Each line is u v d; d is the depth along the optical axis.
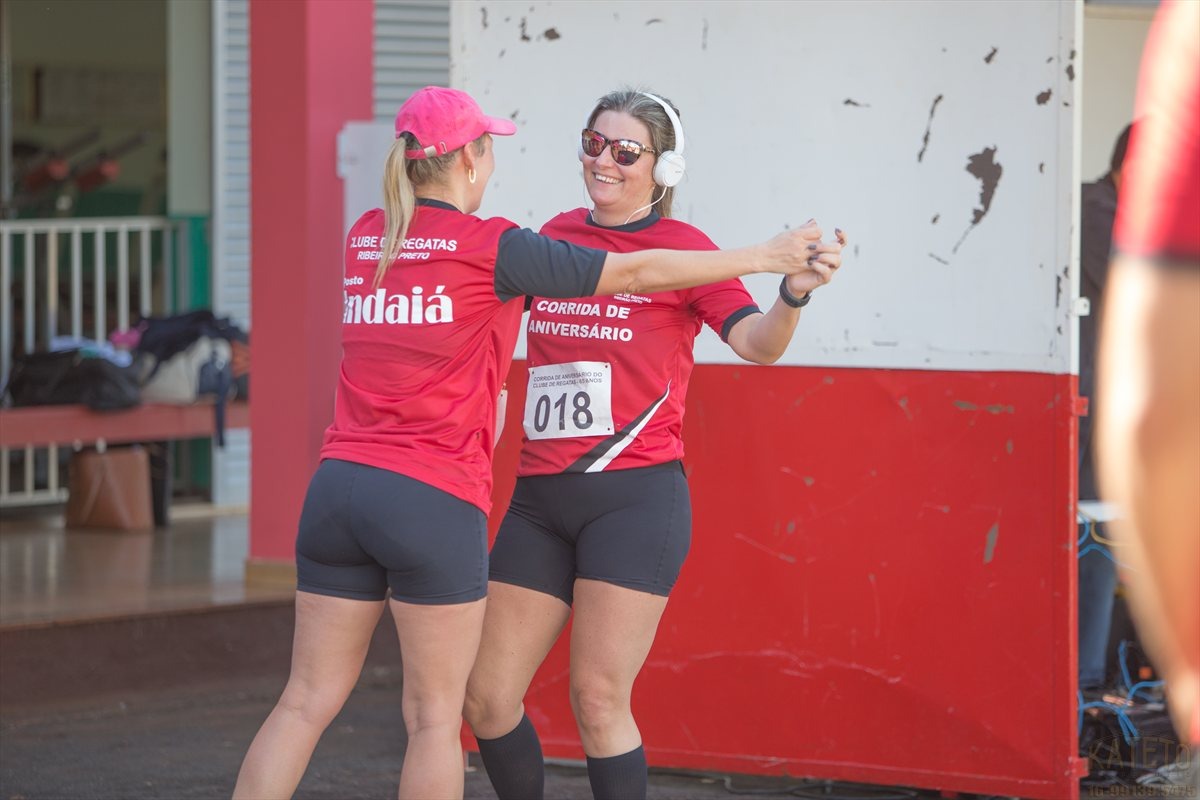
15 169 35.72
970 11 15.39
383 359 11.98
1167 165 6.88
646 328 12.66
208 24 30.44
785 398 16.27
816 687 16.27
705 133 16.36
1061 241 15.17
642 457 12.63
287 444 23.11
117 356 29.31
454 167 12.23
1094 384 19.20
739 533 16.47
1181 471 6.83
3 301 30.47
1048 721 15.45
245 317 30.94
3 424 26.78
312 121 22.86
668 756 16.78
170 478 29.25
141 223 31.20
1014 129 15.30
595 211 13.32
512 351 12.52
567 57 16.73
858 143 15.88
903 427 15.87
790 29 16.03
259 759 12.12
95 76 37.22
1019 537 15.48
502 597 12.90
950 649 15.77
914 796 16.56
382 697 21.38
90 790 16.84
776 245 11.55
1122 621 19.09
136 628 20.50
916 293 15.77
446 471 11.86
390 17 28.67
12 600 21.50
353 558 12.07
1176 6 6.95
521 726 13.34
